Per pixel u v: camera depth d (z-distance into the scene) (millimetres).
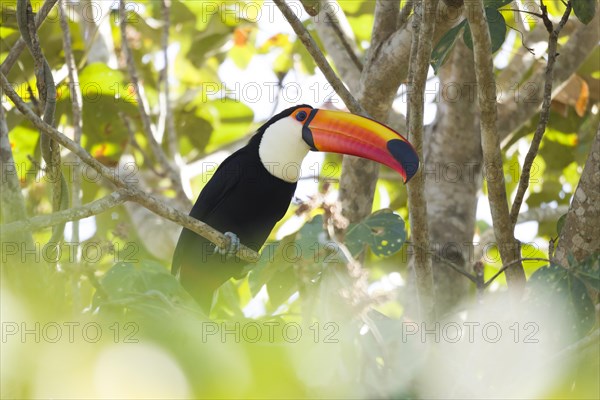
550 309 8828
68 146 8148
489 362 9375
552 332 8828
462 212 13719
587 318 8766
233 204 12438
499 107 14969
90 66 15164
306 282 8539
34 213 15000
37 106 11859
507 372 9250
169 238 16625
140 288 9953
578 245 10039
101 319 8016
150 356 6816
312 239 8492
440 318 9812
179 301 9891
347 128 11258
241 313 13391
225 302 13469
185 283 12750
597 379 8797
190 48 18344
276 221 12961
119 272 10047
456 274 13328
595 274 8828
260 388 6879
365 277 8289
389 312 16500
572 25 15336
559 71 14828
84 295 10781
